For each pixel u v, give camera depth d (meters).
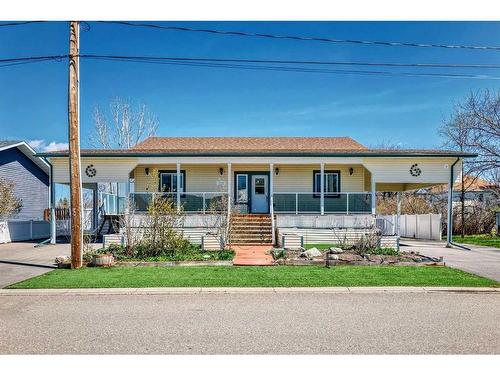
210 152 19.38
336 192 21.58
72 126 11.48
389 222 23.59
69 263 11.71
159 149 23.03
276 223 19.56
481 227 27.75
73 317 6.76
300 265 11.78
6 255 15.14
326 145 25.27
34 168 29.89
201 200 21.05
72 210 11.48
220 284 9.21
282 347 5.32
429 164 19.62
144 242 13.53
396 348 5.28
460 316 6.77
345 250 13.86
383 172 19.67
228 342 5.52
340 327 6.17
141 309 7.28
